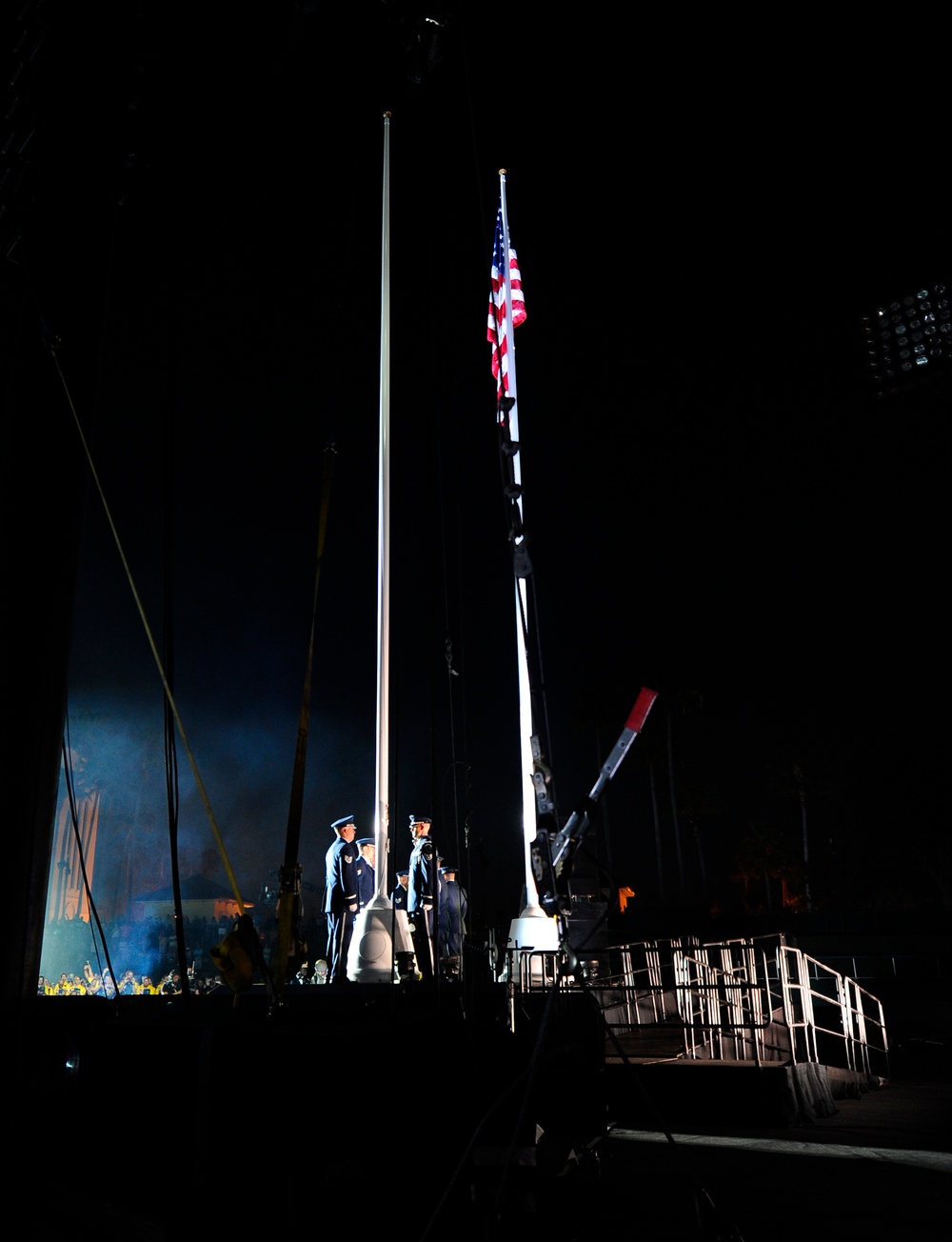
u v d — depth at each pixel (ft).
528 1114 14.49
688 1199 17.72
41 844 17.89
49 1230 14.38
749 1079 31.42
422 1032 14.35
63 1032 17.67
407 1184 13.62
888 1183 19.89
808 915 87.51
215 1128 12.67
